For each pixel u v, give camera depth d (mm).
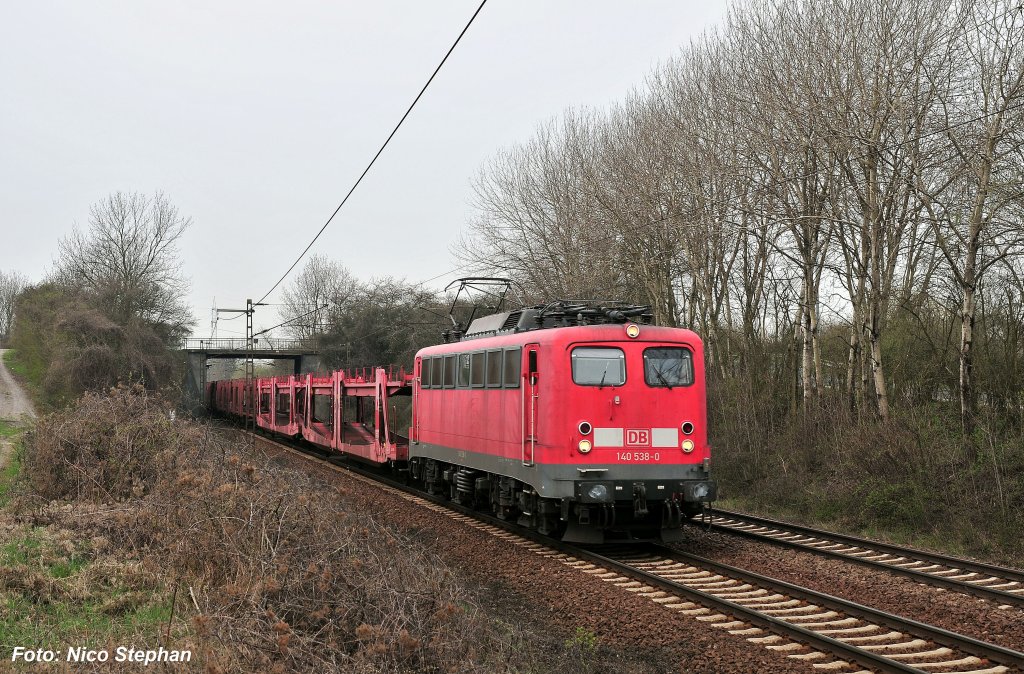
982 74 16391
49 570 9023
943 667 7227
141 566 9195
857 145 17750
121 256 51656
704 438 12547
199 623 6848
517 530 14281
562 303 13789
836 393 21109
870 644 7949
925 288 19688
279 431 36812
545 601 9891
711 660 7520
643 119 27125
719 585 10398
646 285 27453
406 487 20891
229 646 6531
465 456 15664
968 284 15930
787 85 19250
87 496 13297
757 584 10336
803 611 9086
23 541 10148
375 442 23469
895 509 14914
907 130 17953
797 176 19672
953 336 19734
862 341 20359
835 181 19594
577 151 30172
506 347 13859
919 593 9773
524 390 12898
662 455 12297
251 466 11070
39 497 13211
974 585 9820
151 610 7879
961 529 13562
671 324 28453
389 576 7727
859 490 15750
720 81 22812
